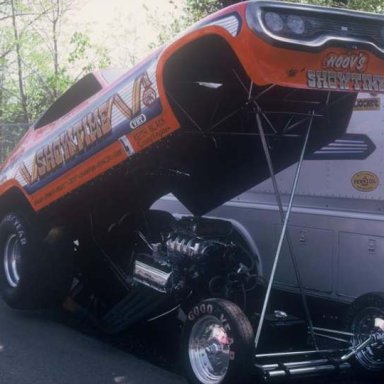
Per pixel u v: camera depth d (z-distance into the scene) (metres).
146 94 5.47
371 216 6.23
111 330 6.38
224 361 5.02
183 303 6.02
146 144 5.61
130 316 6.16
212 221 6.09
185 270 5.79
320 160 6.69
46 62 22.78
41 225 7.04
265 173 6.62
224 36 4.77
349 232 6.38
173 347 6.45
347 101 6.04
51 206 6.82
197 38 4.93
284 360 5.52
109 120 5.92
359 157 6.39
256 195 7.32
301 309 6.95
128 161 5.86
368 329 5.52
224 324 4.94
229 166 6.36
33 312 7.51
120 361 5.99
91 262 6.93
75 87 6.94
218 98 5.66
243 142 6.14
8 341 6.46
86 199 6.59
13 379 5.45
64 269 6.92
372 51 5.04
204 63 5.29
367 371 5.42
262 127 5.90
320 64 4.86
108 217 6.75
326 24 4.88
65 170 6.54
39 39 22.70
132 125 5.68
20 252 6.99
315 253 6.68
